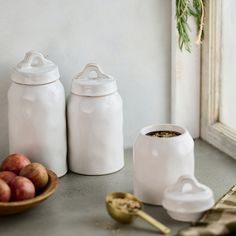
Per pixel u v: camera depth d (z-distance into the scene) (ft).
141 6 6.08
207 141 6.55
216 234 4.58
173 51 6.29
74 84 5.69
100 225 5.02
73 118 5.73
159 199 5.24
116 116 5.75
